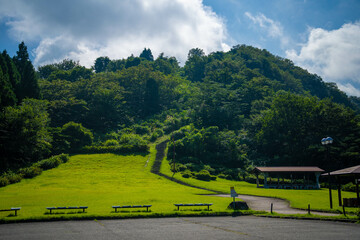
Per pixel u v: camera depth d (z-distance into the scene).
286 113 86.56
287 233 14.15
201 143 81.06
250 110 123.38
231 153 80.00
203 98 117.31
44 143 68.69
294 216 19.83
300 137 82.31
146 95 135.50
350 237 13.04
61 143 79.19
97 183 50.38
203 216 20.98
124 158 77.44
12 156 61.25
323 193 43.25
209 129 87.56
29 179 53.00
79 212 21.28
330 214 21.39
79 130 85.94
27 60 96.00
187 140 81.38
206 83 136.50
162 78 150.25
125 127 115.19
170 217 20.39
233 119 107.94
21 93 83.81
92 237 13.39
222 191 45.75
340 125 79.50
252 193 42.19
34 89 87.00
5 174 51.88
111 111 115.44
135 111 137.12
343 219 18.31
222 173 71.25
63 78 149.00
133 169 67.19
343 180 64.00
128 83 148.38
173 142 78.50
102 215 19.69
